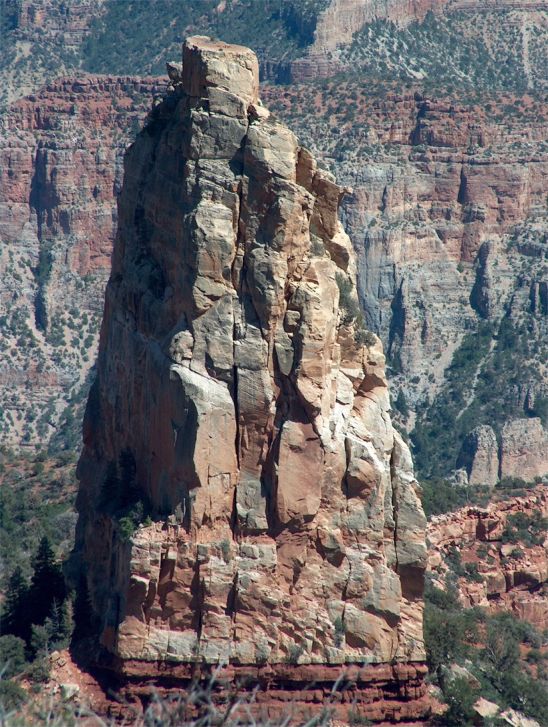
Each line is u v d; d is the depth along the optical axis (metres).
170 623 168.25
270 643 167.62
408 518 171.25
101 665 172.25
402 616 170.38
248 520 167.62
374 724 169.88
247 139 166.75
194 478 166.75
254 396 166.50
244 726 145.38
